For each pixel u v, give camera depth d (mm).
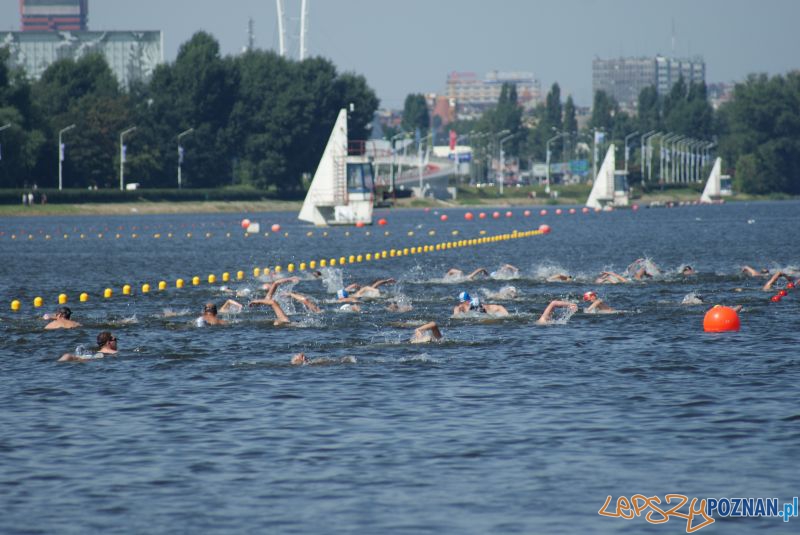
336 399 88062
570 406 84750
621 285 181000
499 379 95938
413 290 178125
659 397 87438
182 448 73625
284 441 75125
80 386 94625
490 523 58562
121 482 66188
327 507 61344
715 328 123188
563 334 122625
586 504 61438
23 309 160250
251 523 58906
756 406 83500
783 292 163875
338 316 141375
